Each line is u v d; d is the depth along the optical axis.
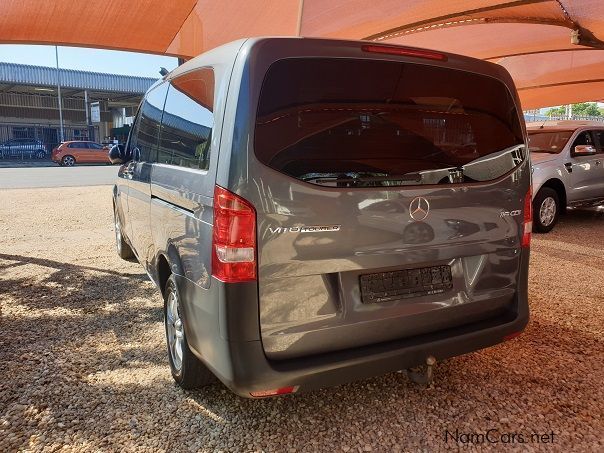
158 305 4.73
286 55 2.41
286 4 6.43
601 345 3.87
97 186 16.94
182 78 3.37
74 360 3.59
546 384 3.27
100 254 6.77
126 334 4.05
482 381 3.30
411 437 2.71
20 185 17.30
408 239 2.63
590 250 7.16
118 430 2.75
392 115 2.62
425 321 2.74
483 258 2.92
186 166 2.94
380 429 2.78
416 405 3.02
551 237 8.18
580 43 8.17
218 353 2.42
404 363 2.64
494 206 2.92
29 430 2.74
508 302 3.07
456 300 2.83
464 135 2.83
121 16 6.28
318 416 2.90
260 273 2.33
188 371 2.99
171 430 2.75
